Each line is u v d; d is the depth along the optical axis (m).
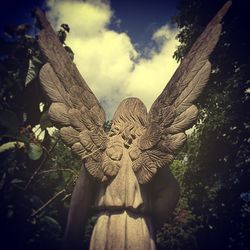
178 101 1.59
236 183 3.62
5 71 2.21
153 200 1.58
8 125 2.00
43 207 2.11
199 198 3.79
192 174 3.84
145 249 1.43
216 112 3.67
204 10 3.63
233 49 3.59
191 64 1.62
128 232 1.43
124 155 1.55
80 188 1.55
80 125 1.55
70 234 1.55
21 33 2.26
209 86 3.68
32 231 2.15
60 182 2.23
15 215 2.11
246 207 3.67
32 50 2.24
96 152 1.54
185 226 3.28
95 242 1.44
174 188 1.58
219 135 3.68
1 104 2.21
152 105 1.62
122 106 1.66
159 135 1.55
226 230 3.57
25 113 2.19
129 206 1.47
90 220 2.44
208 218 3.63
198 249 3.46
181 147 1.54
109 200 1.48
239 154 3.64
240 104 3.57
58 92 1.56
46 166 2.28
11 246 2.11
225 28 3.59
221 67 3.69
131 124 1.61
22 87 2.24
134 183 1.50
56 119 1.53
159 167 1.53
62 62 1.59
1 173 2.09
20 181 2.10
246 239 3.55
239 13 3.55
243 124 3.60
